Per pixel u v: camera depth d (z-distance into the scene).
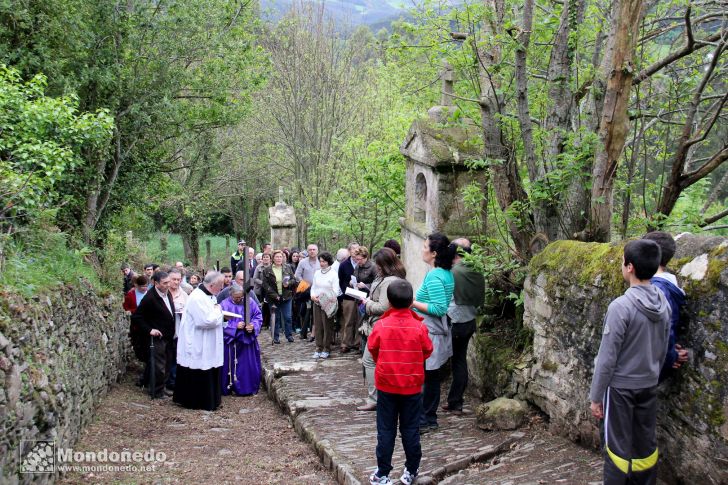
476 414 6.30
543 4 7.71
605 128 5.80
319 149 22.58
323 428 6.46
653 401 3.84
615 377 3.82
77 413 6.11
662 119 7.13
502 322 7.32
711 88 7.39
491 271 6.40
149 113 12.39
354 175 17.95
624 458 3.79
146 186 14.70
